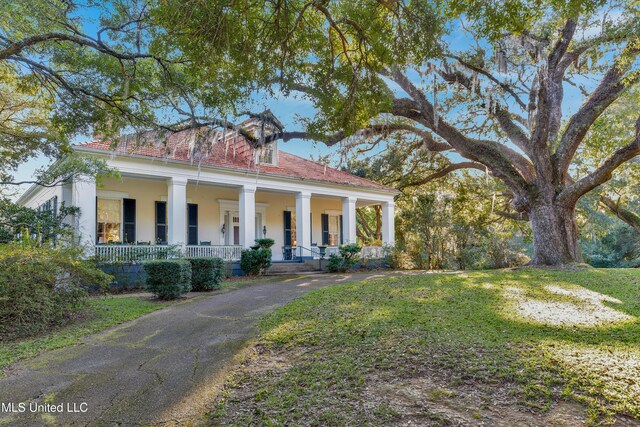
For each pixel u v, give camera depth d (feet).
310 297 28.60
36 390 13.70
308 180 62.34
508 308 22.22
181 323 23.18
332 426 10.45
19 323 21.16
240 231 56.08
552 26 39.86
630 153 39.01
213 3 18.54
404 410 10.95
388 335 17.15
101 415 11.83
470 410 10.76
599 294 26.25
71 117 34.24
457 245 63.21
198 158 50.44
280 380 13.79
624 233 102.68
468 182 83.97
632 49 27.94
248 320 23.12
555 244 44.62
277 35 21.16
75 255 27.25
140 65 32.86
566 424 9.88
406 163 84.28
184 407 12.28
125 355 17.47
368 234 112.16
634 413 10.12
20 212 39.88
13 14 29.32
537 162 45.47
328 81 25.03
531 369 12.82
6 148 38.09
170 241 48.78
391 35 22.85
